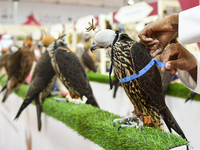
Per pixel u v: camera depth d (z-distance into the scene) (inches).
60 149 53.2
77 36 141.9
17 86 84.0
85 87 58.8
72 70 56.9
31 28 172.2
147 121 35.0
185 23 27.1
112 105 102.7
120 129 35.1
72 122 46.9
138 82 33.8
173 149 28.1
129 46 34.2
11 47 121.6
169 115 36.9
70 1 309.7
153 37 31.8
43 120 62.8
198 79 35.1
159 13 83.5
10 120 88.9
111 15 110.2
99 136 37.7
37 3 311.6
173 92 74.4
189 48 90.8
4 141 97.1
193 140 68.4
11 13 303.9
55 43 60.5
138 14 92.4
